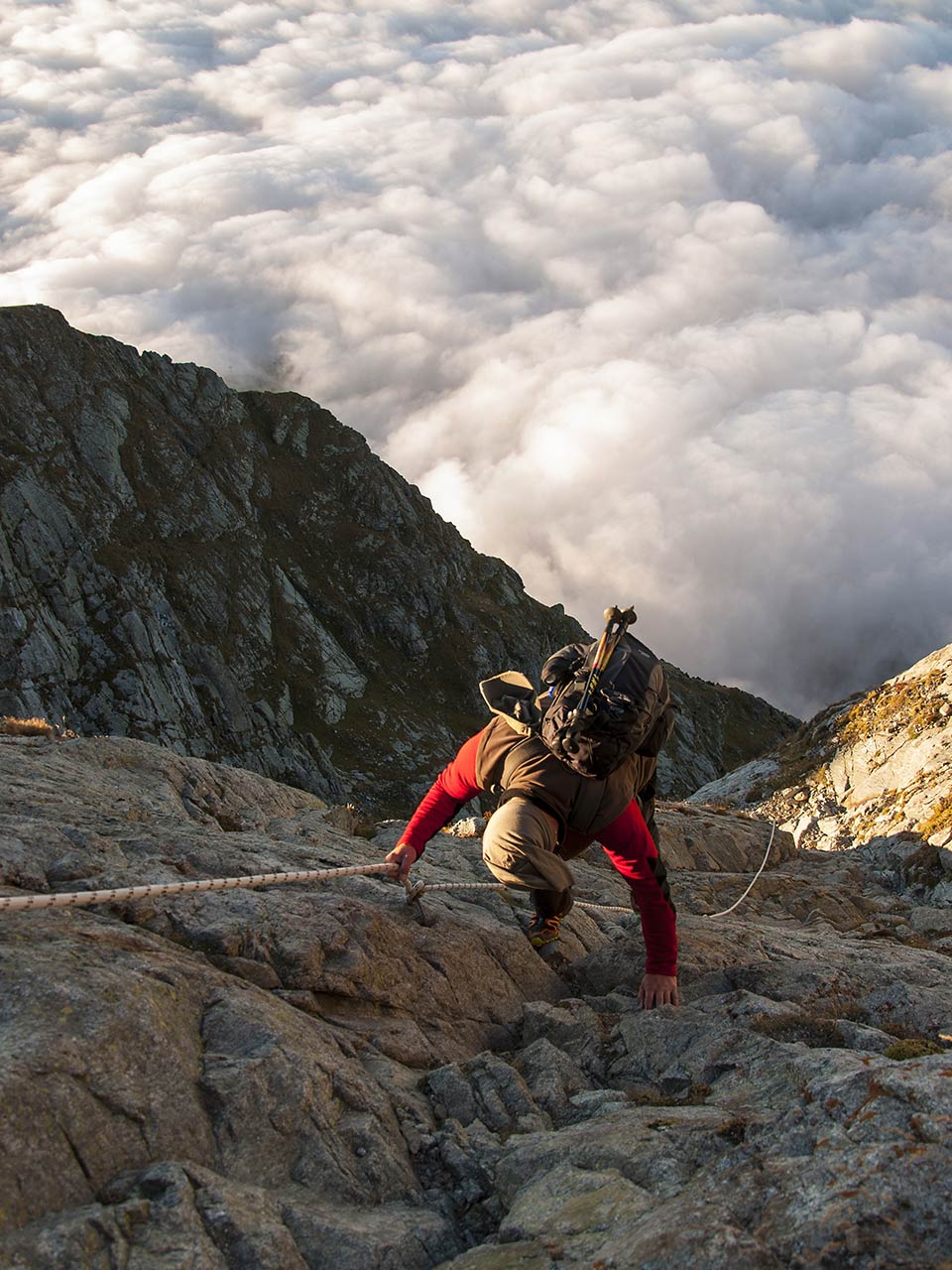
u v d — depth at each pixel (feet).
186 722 440.04
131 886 20.77
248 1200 13.87
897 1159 12.11
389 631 606.96
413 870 30.89
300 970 20.40
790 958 27.12
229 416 619.67
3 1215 12.25
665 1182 14.37
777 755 105.91
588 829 21.54
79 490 480.64
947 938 40.88
